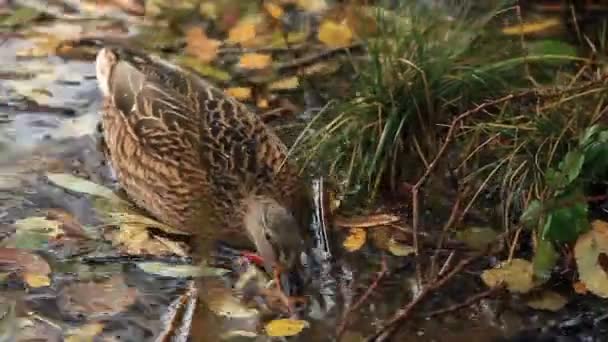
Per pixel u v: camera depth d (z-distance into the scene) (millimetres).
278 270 5449
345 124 6328
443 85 6328
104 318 5398
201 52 7484
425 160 6238
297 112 6891
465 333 5379
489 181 6203
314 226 5977
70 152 6633
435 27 6645
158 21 7836
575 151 5723
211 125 6250
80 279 5645
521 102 6414
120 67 6652
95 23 7828
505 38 7160
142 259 5832
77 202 6238
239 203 5898
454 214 5770
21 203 6168
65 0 8070
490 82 6383
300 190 6043
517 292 5621
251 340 5293
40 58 7453
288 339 5297
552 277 5742
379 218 6094
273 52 7516
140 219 6199
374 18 7164
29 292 5535
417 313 5461
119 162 6387
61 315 5406
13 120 6855
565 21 7641
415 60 6379
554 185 5684
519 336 5379
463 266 5484
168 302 5531
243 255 5934
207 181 5996
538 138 6098
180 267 5781
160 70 6645
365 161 6215
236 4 7984
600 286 5570
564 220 5617
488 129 6223
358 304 5387
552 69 6723
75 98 7098
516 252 5887
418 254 5734
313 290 5609
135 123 6348
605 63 6578
